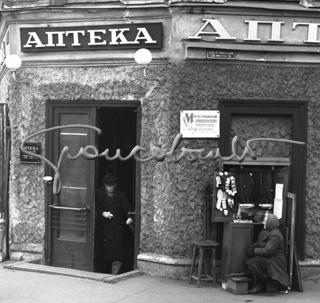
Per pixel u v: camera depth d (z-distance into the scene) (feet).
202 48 26.76
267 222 25.66
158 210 27.78
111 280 26.53
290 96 27.73
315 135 27.89
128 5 27.37
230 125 27.61
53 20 28.96
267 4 27.40
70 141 29.45
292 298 24.94
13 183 30.17
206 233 27.20
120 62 28.19
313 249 27.91
